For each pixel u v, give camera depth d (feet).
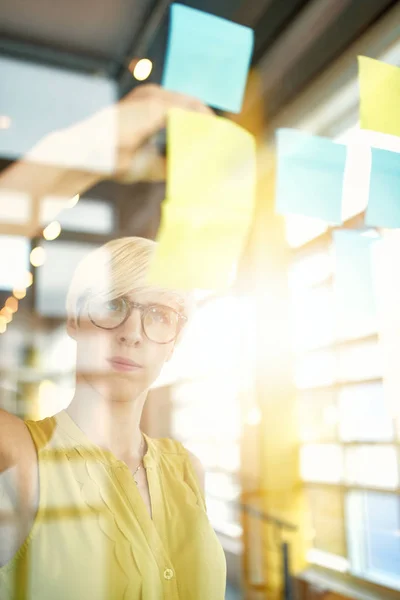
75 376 1.65
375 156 1.75
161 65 1.64
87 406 1.63
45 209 1.73
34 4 3.30
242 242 1.45
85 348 1.64
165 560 1.58
